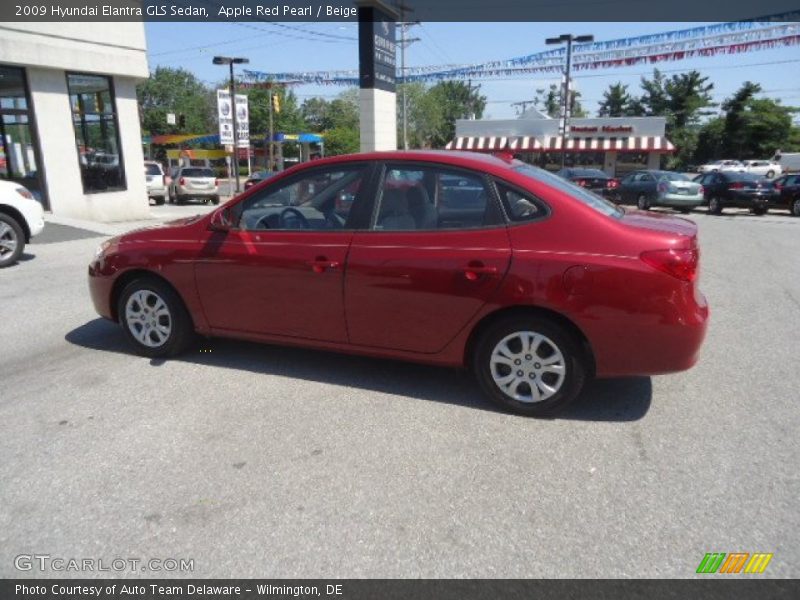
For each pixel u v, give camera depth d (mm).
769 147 64375
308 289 4219
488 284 3736
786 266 9695
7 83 14305
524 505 2945
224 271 4461
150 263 4680
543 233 3701
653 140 42000
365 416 3865
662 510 2904
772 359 5020
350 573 2504
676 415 3910
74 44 15289
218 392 4223
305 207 4332
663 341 3551
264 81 30875
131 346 5137
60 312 6273
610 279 3535
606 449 3469
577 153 45125
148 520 2836
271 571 2520
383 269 3982
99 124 16562
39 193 15219
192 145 51500
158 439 3562
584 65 22844
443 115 86625
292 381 4422
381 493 3037
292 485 3105
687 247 3562
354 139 61656
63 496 3014
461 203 3920
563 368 3732
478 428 3713
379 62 18016
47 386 4332
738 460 3352
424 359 4062
